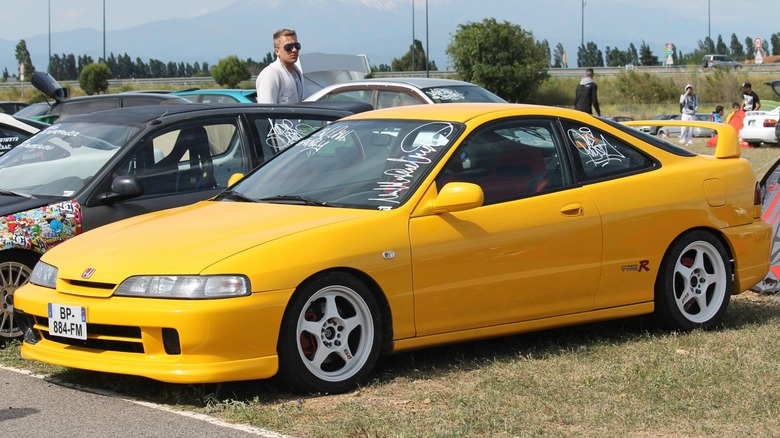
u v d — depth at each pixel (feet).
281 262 16.33
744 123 84.28
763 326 21.67
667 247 20.67
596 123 20.72
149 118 24.06
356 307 17.21
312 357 16.90
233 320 15.81
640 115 145.69
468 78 172.65
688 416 15.12
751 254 21.93
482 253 18.31
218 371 15.79
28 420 15.71
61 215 21.59
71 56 349.41
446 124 19.43
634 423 14.84
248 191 20.04
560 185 19.61
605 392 16.42
